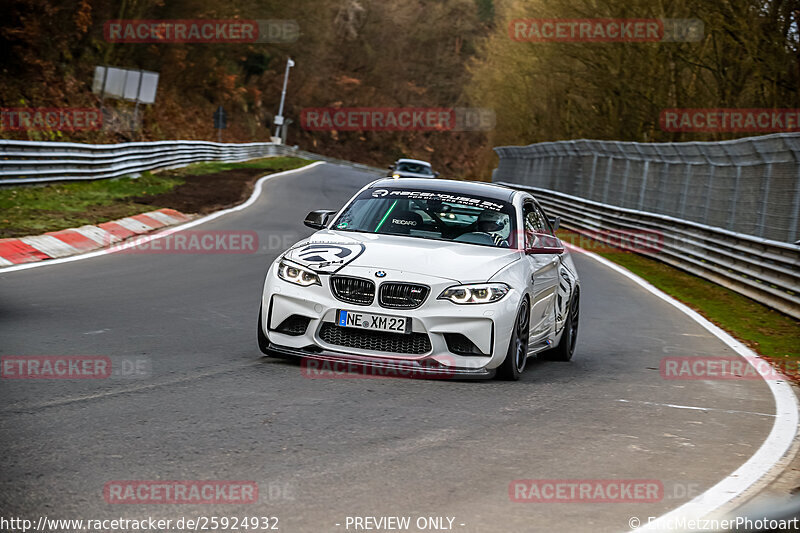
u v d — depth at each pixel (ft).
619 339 68.49
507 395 43.60
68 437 31.65
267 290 46.68
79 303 64.03
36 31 228.84
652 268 131.54
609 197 188.85
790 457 35.96
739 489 30.42
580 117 316.40
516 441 34.99
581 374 52.49
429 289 44.29
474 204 53.11
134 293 70.49
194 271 86.17
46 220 106.63
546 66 301.22
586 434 37.09
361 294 44.60
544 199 227.61
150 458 29.78
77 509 24.72
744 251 107.04
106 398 37.73
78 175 148.25
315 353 45.21
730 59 193.16
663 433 38.47
